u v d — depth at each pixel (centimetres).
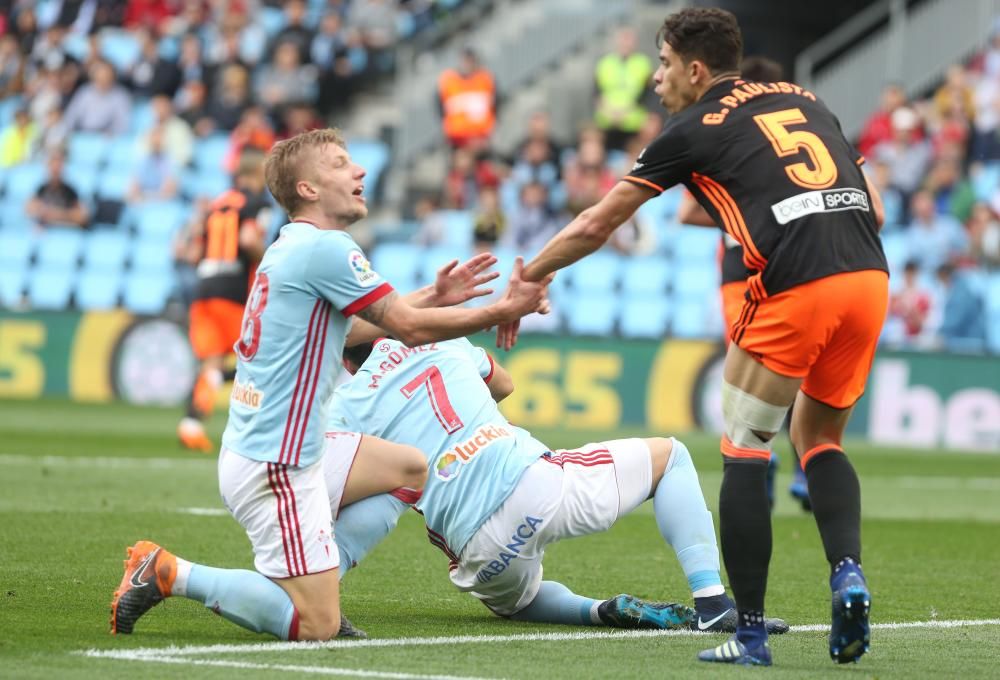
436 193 7469
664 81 1778
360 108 8088
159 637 1733
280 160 1784
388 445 1858
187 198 7406
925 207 6475
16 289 7381
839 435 1753
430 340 1752
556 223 6681
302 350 1711
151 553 1736
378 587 2244
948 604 2205
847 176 1683
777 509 3672
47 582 2138
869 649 1769
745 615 1647
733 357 1692
